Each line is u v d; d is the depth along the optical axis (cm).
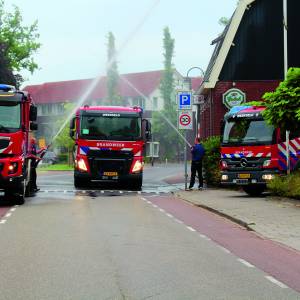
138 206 2002
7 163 1959
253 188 2433
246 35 3603
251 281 867
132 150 2803
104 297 759
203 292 793
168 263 999
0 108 1991
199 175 2692
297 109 2033
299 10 3591
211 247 1180
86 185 2942
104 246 1159
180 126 2677
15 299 747
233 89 3556
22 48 6156
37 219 1598
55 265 967
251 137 2333
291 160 2336
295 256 1087
